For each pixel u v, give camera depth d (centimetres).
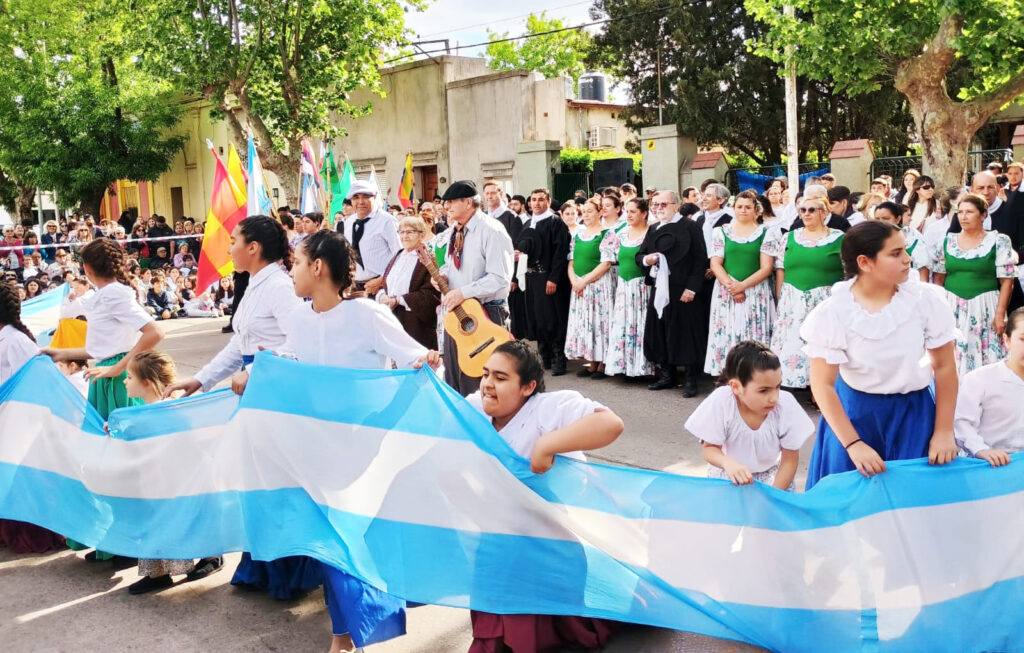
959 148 1352
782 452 388
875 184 955
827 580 332
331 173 1356
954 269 647
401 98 2558
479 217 621
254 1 1994
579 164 2167
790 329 697
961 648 332
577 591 338
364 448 365
